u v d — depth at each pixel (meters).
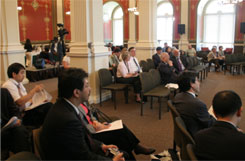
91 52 4.67
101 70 4.59
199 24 11.97
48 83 6.96
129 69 5.05
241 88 6.11
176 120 1.89
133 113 4.23
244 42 10.83
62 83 1.52
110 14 15.10
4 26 5.95
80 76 1.55
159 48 6.46
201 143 1.40
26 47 9.84
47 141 1.39
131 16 12.38
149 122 3.79
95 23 4.75
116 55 6.25
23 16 12.63
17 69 2.76
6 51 5.98
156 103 4.86
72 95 1.53
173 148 2.68
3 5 5.90
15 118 2.26
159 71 4.88
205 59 10.12
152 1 7.05
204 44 12.47
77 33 4.71
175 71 5.77
